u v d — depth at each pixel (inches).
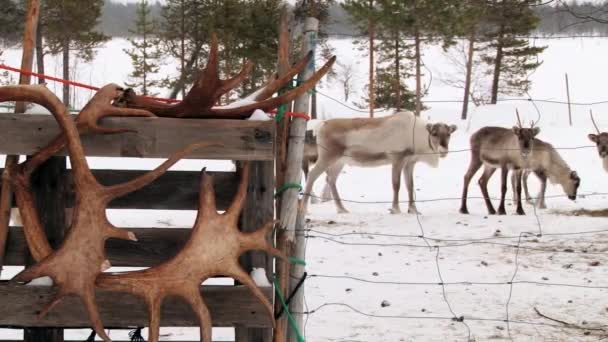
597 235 351.3
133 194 132.7
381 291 233.0
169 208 132.8
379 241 334.6
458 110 1459.2
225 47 933.8
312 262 281.1
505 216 432.1
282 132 130.4
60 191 119.6
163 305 108.8
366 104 1619.1
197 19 1017.5
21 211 106.0
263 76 987.9
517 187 466.9
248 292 110.0
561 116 1195.9
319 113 1350.9
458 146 843.4
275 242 131.0
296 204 128.8
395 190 465.7
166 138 109.7
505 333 186.2
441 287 239.1
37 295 107.8
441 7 978.7
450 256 297.0
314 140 520.1
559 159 501.0
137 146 109.7
